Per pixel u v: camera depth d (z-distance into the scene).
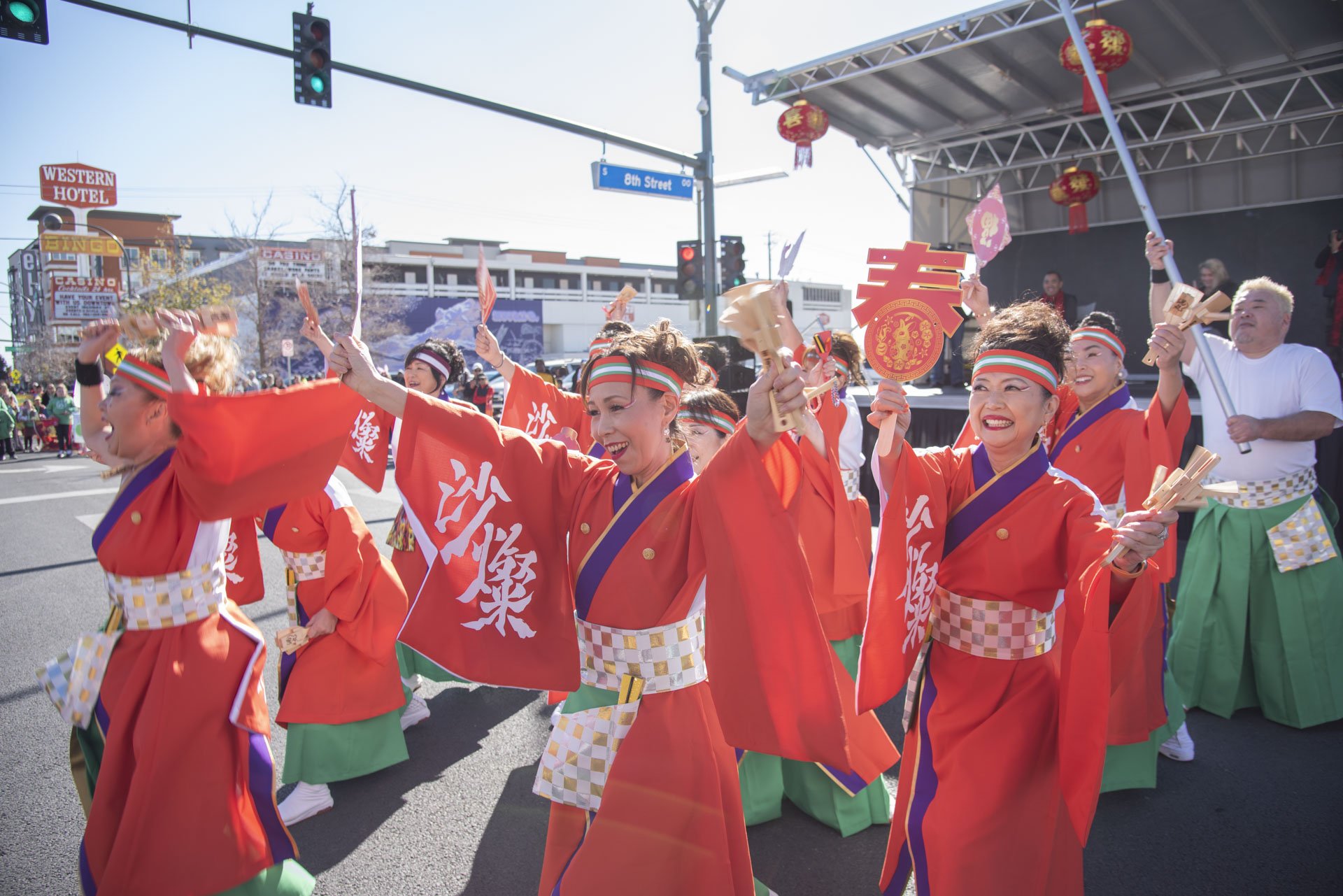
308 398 2.13
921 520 2.15
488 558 2.25
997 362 2.17
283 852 2.42
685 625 2.11
